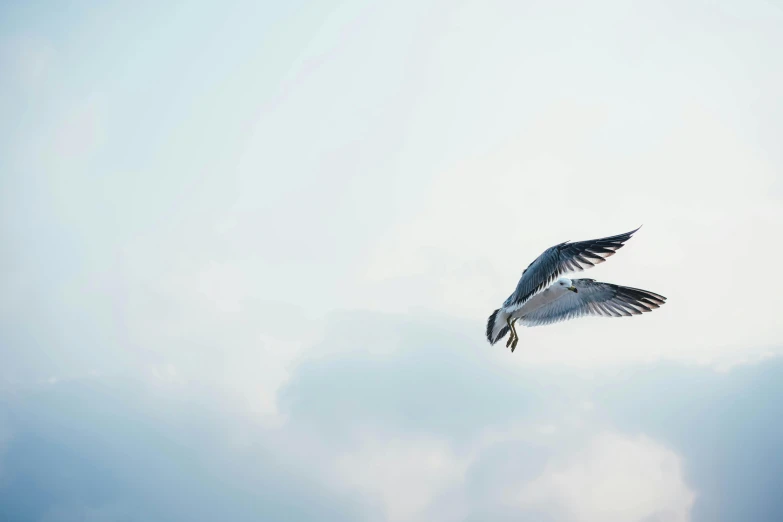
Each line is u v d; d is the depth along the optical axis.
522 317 12.16
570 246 9.08
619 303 11.73
